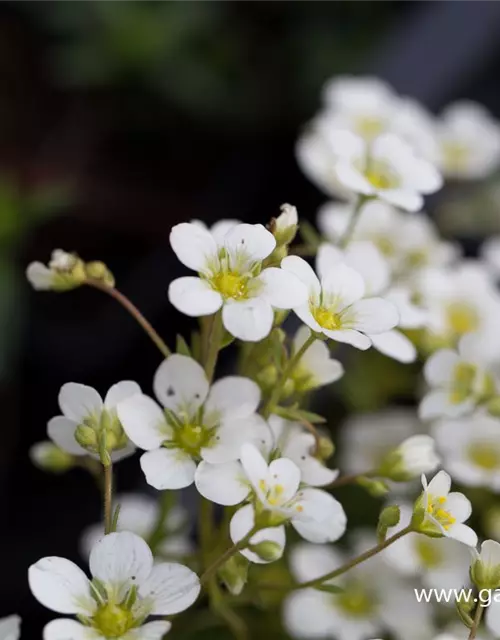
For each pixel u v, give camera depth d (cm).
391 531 20
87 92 38
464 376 20
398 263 23
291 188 33
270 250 17
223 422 17
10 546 27
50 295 31
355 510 24
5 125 37
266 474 17
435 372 20
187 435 17
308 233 20
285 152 35
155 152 37
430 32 31
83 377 30
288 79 37
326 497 17
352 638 21
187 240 17
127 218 35
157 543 19
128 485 25
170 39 35
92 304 31
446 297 22
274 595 21
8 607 25
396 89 30
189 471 17
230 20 38
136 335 30
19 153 36
